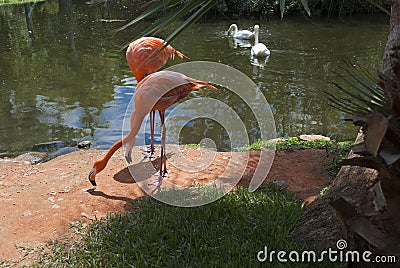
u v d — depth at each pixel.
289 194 3.35
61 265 2.72
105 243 2.88
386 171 1.68
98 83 8.21
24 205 3.46
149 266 2.61
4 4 18.84
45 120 6.45
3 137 5.86
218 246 2.70
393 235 1.77
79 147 5.43
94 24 14.26
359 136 3.10
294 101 7.06
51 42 11.90
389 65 2.70
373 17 13.65
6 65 9.73
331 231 2.68
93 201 3.49
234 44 11.10
